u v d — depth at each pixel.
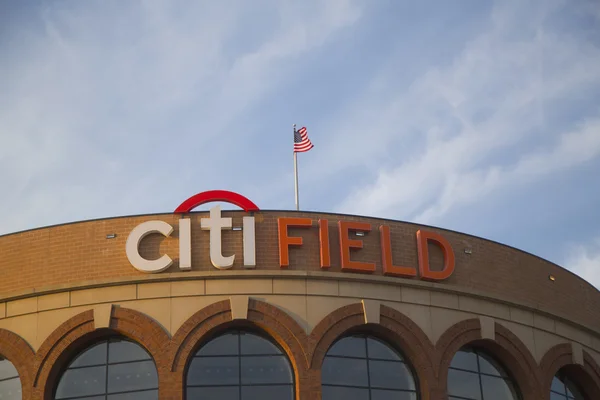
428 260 48.84
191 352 45.50
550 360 50.53
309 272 46.84
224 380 45.50
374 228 48.62
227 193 47.97
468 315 48.81
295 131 55.41
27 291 47.28
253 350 46.09
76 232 48.22
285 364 45.94
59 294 47.03
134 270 46.94
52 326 46.59
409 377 47.09
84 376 46.19
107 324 46.00
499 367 49.81
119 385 45.78
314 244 47.62
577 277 55.22
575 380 52.72
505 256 51.56
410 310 47.66
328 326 46.22
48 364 45.84
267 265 46.91
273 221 47.69
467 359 48.94
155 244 47.34
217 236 46.97
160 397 44.53
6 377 47.00
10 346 46.66
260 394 45.38
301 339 45.78
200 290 46.31
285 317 46.03
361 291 47.22
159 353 45.34
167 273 46.56
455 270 49.56
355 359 46.78
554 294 52.94
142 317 46.00
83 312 46.41
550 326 51.50
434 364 46.97
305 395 44.94
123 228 47.88
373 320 46.75
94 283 46.72
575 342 52.34
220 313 45.94
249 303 46.09
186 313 46.00
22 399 45.56
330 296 46.78
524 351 49.69
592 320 54.94
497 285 50.56
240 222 47.56
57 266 47.81
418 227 49.50
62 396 46.06
